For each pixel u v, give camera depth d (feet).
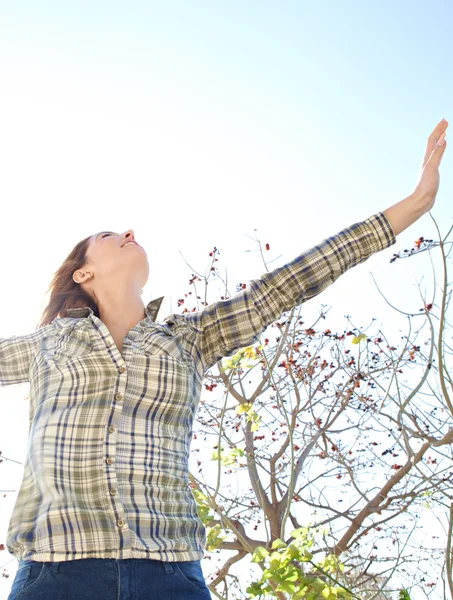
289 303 6.94
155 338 6.17
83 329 6.09
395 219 7.18
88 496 5.08
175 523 5.26
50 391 5.71
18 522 5.21
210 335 6.72
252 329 6.75
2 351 6.44
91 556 4.82
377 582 17.95
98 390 5.59
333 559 11.79
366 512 20.02
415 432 17.87
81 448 5.30
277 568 10.13
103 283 7.29
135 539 4.93
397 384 15.80
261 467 20.26
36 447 5.44
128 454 5.33
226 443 20.95
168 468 5.46
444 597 14.93
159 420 5.68
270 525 20.58
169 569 5.00
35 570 4.81
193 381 6.27
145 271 7.54
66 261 7.79
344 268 7.04
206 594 5.16
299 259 6.98
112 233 8.00
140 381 5.74
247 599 14.20
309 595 10.03
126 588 4.74
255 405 20.58
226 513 19.07
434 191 7.32
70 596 4.67
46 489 5.18
